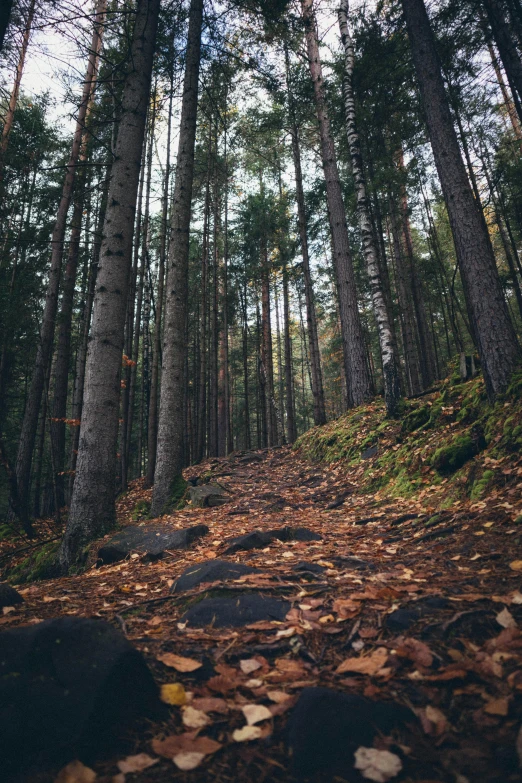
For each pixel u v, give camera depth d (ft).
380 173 43.04
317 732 4.52
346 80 35.70
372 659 5.86
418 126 39.22
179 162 29.01
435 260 61.05
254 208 63.98
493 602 7.17
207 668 6.15
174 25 29.63
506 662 5.49
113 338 20.13
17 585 16.92
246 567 10.54
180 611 8.57
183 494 27.71
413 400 35.09
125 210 20.76
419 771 4.02
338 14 37.14
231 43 31.45
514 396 17.95
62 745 4.46
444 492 16.88
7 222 47.32
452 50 31.35
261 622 7.47
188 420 71.72
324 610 7.92
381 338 33.24
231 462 47.14
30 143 46.01
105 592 10.94
